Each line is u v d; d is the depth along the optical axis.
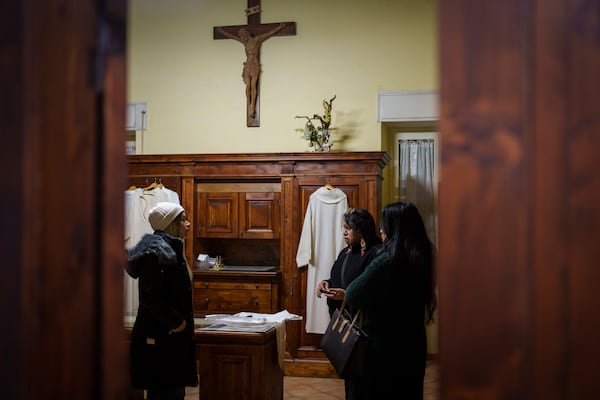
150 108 6.32
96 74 0.92
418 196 6.16
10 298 0.85
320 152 5.51
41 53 0.87
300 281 5.59
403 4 5.89
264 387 3.30
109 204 0.92
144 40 6.36
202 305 5.62
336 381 5.32
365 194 5.48
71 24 0.90
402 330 2.38
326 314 5.43
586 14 0.80
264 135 6.10
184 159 5.80
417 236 2.40
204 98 6.23
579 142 0.80
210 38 6.24
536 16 0.81
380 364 2.37
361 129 5.92
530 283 0.81
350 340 2.39
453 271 0.83
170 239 2.85
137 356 2.78
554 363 0.80
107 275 0.92
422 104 5.82
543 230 0.80
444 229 0.83
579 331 0.80
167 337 2.77
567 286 0.80
